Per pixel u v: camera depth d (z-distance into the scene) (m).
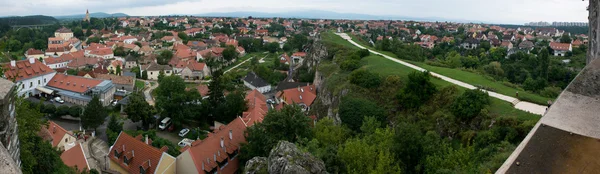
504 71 89.12
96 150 52.94
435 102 49.12
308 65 111.56
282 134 43.44
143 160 41.09
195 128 66.19
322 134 43.88
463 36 194.88
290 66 130.62
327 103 69.00
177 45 175.12
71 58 136.12
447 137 43.66
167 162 39.69
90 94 81.38
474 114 42.53
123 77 95.94
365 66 72.25
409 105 51.03
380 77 60.84
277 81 111.94
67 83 86.44
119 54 162.88
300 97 78.12
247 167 31.30
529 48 152.75
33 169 26.41
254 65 131.62
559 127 12.48
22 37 191.25
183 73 118.75
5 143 15.48
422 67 68.81
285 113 44.19
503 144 34.44
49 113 69.62
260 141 42.22
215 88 69.25
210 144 42.28
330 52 97.94
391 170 29.12
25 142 24.67
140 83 109.38
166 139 59.22
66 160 37.59
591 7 21.20
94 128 61.66
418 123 47.75
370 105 54.25
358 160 31.17
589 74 14.95
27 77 82.19
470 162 28.53
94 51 152.62
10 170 9.90
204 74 120.94
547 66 85.00
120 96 88.88
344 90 62.41
